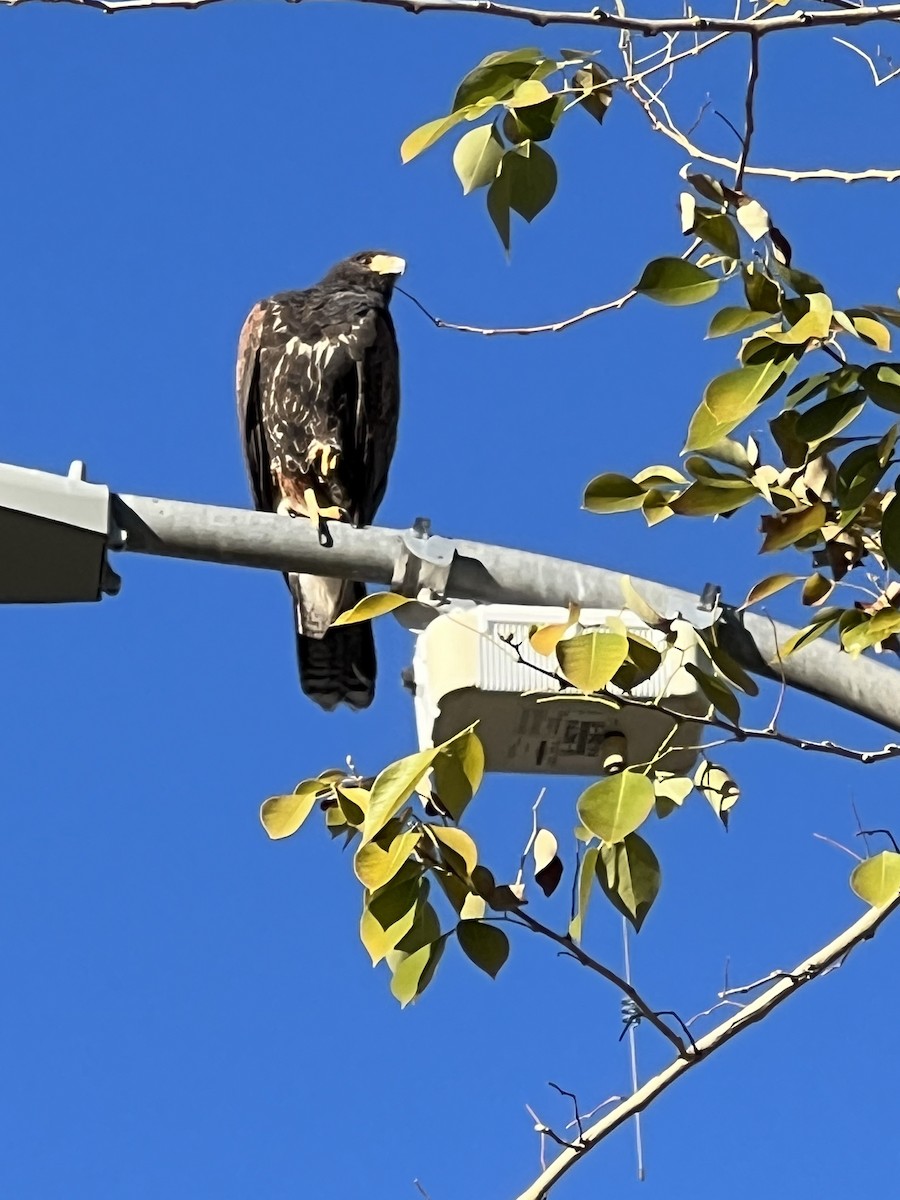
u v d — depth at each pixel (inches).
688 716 129.6
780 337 114.2
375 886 124.8
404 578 137.9
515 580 137.9
